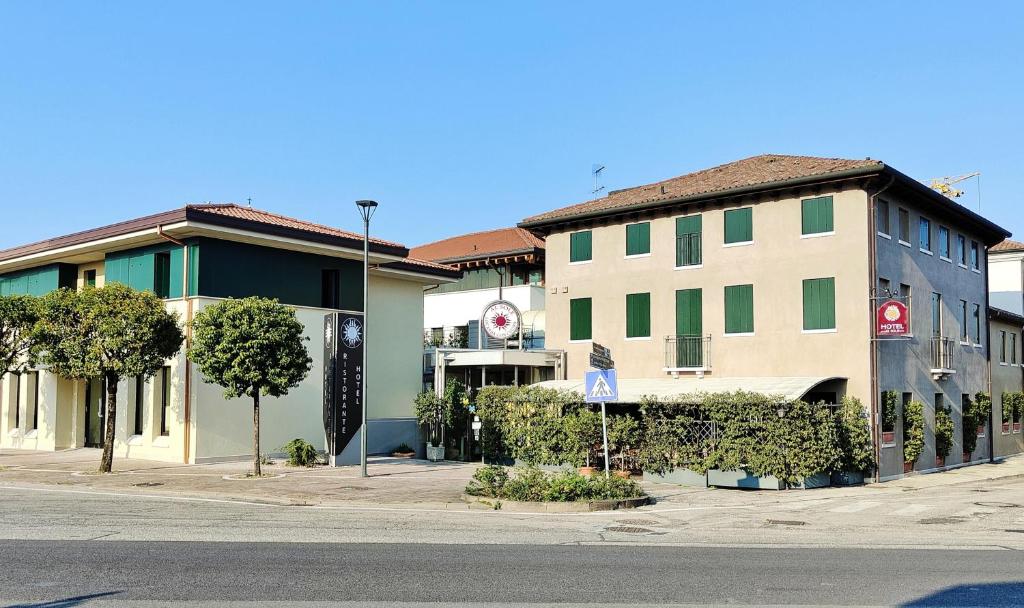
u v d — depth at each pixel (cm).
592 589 970
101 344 2383
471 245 4884
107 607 857
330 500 1914
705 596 942
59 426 3288
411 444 3428
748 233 2944
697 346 3014
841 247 2731
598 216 3284
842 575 1077
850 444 2542
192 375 2759
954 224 3434
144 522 1513
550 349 3400
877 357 2675
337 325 2741
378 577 1024
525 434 2838
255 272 2928
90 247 3012
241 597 906
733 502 2038
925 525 1650
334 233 3212
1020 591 984
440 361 3275
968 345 3512
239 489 2078
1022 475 2962
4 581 984
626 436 2569
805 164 2966
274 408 2973
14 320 2648
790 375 2800
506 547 1287
